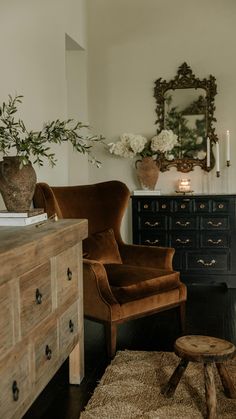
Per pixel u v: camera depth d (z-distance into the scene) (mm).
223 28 5137
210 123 5184
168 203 4910
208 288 4871
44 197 3291
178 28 5211
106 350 3141
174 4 5203
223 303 4277
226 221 4844
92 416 2252
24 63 3391
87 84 5395
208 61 5180
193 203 4871
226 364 2820
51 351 2178
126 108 5352
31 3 3523
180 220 4906
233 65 5141
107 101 5375
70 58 5324
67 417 2289
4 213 2393
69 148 5328
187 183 5129
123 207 3926
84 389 2584
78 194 3822
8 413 1736
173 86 5227
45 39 3834
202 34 5176
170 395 2414
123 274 3283
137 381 2619
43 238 2025
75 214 3727
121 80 5340
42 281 2059
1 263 1628
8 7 3131
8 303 1730
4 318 1699
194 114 5207
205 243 4891
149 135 5328
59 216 3336
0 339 1667
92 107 5406
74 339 2529
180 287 3465
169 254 3607
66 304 2391
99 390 2516
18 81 3279
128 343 3275
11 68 3164
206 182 5270
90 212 3809
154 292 3266
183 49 5211
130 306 3098
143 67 5293
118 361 2910
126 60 5320
